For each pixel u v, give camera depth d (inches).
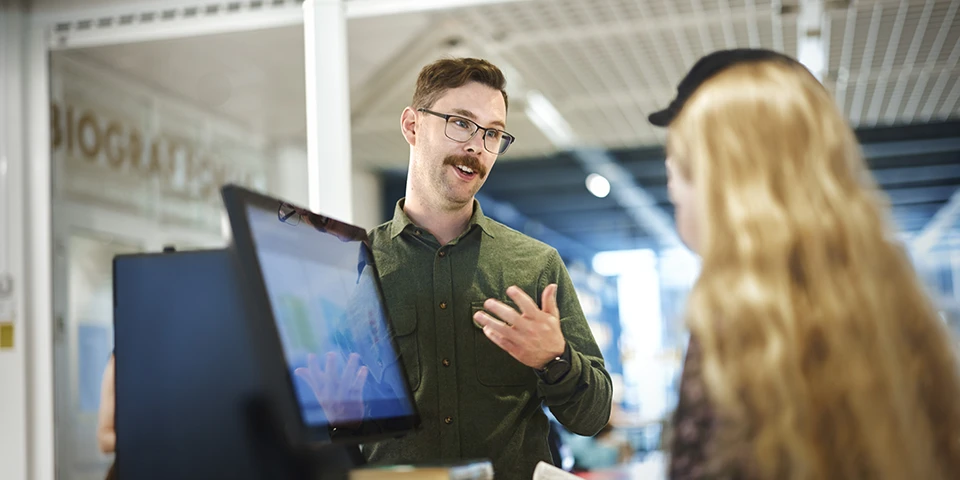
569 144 346.6
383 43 191.5
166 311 55.6
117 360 55.6
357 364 57.6
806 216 36.8
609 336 656.4
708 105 39.7
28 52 142.8
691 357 38.6
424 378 73.8
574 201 525.7
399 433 61.4
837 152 38.4
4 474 139.0
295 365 48.5
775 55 41.1
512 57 222.4
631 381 501.7
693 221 40.9
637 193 505.0
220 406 54.6
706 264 37.8
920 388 37.0
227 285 55.0
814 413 35.0
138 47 166.1
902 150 358.9
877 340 35.6
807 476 34.7
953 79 252.4
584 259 682.8
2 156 142.4
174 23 134.0
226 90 205.6
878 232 37.7
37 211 143.5
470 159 73.9
